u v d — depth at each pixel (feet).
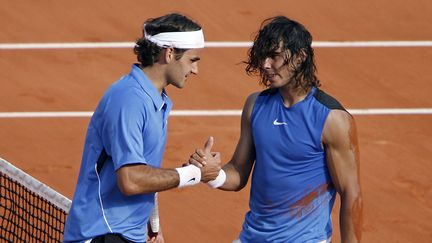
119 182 71.36
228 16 201.46
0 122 163.63
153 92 72.95
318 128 72.49
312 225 75.56
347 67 184.44
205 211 135.13
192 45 73.31
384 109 170.30
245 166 79.15
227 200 137.90
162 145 75.05
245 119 77.36
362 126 163.94
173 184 73.56
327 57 187.93
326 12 204.03
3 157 151.53
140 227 76.28
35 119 164.96
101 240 74.49
